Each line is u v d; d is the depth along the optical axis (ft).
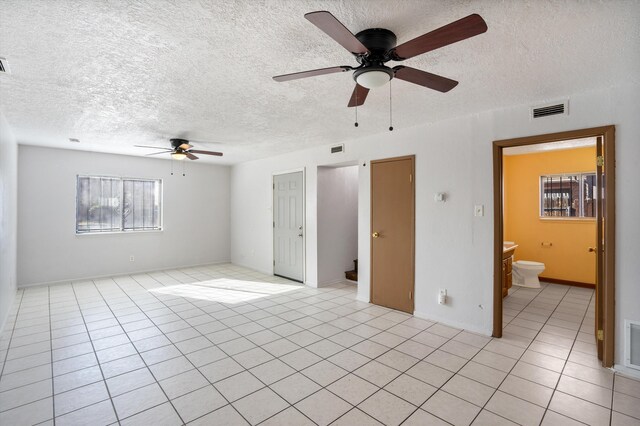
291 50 6.72
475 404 7.06
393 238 13.47
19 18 5.52
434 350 9.68
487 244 10.75
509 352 9.53
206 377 8.17
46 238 17.47
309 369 8.57
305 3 5.14
